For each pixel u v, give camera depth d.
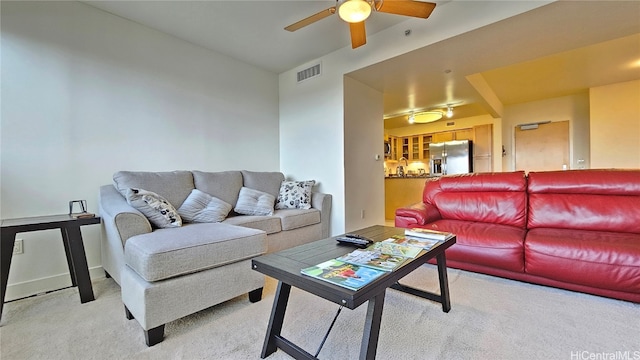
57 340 1.50
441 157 6.80
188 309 1.58
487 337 1.45
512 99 5.86
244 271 1.85
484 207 2.62
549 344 1.39
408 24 2.90
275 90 4.21
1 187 2.11
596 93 4.81
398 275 1.21
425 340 1.43
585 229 2.17
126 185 2.36
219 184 3.04
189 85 3.22
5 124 2.13
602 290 1.82
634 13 2.23
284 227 2.87
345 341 1.45
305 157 3.93
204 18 2.76
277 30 3.01
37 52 2.27
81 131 2.47
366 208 3.92
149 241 1.63
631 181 2.13
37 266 2.24
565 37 2.62
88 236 2.47
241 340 1.49
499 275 2.19
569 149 5.63
